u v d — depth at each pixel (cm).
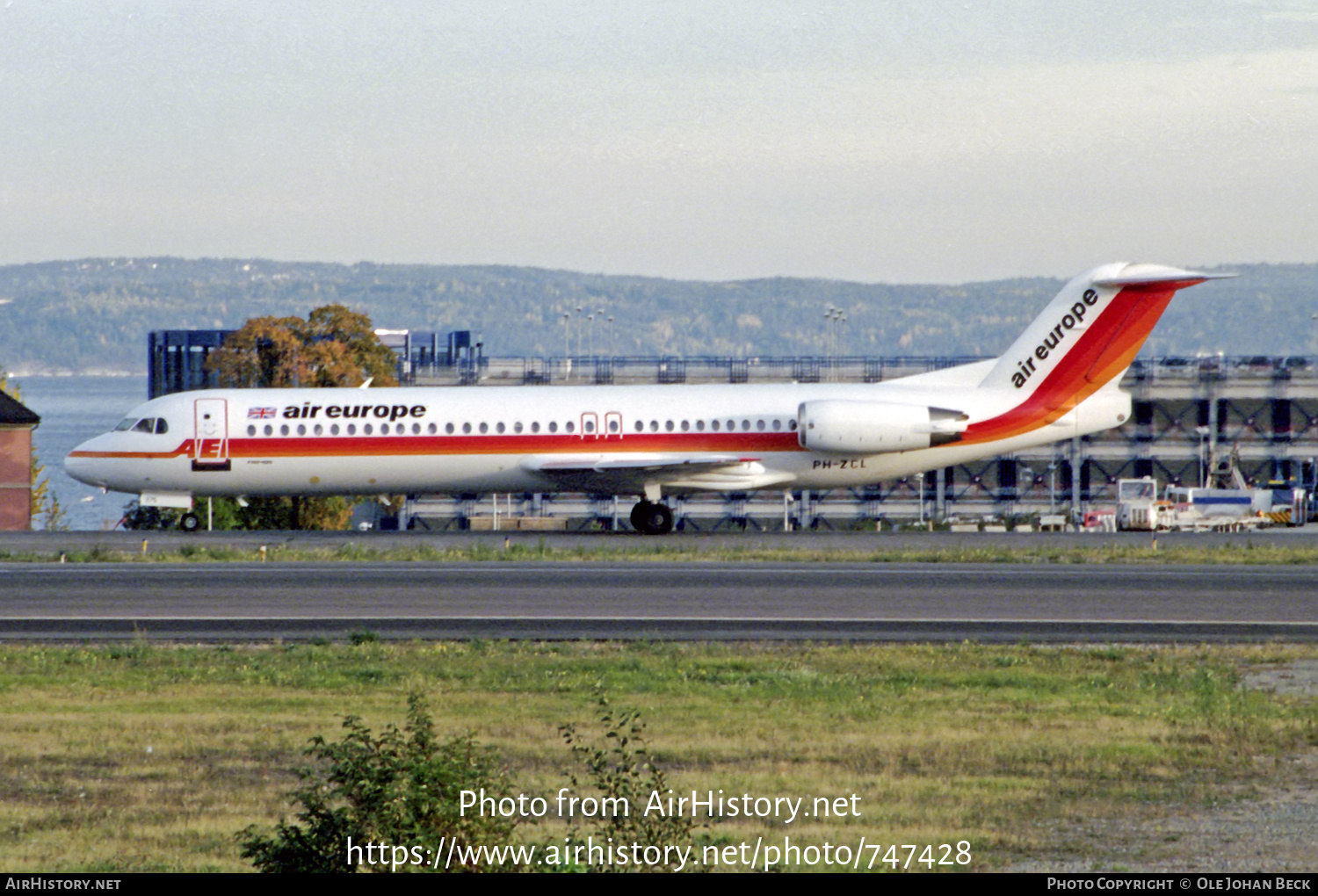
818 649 11225
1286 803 6994
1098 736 8325
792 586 14525
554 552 17550
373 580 15050
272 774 7650
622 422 19738
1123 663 10656
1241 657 10938
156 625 12556
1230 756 7850
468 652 11162
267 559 17262
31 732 8569
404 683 9938
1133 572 15625
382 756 5991
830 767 7694
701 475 19562
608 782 6569
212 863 6153
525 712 8988
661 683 9919
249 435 19862
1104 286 19650
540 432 19750
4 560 17050
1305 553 17362
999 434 19712
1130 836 6475
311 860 5700
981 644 11550
